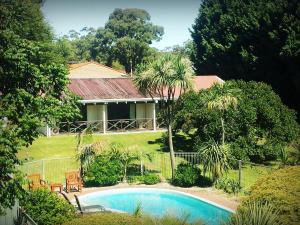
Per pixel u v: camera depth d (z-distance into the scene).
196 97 27.14
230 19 46.88
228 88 22.45
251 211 9.26
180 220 9.80
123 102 37.72
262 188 11.45
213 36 50.34
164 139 30.45
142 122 38.50
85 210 16.23
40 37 44.78
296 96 43.22
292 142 23.69
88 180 22.16
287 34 39.12
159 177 22.27
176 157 27.17
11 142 10.20
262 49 43.09
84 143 23.28
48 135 33.47
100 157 21.84
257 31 42.50
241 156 24.14
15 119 11.00
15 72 11.45
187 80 21.47
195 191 20.25
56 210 13.34
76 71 49.12
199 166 24.52
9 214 13.20
